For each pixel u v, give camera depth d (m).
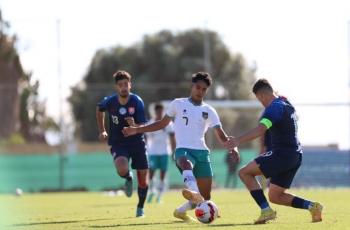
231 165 94.12
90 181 96.19
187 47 179.88
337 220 32.50
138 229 29.28
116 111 36.25
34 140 147.12
